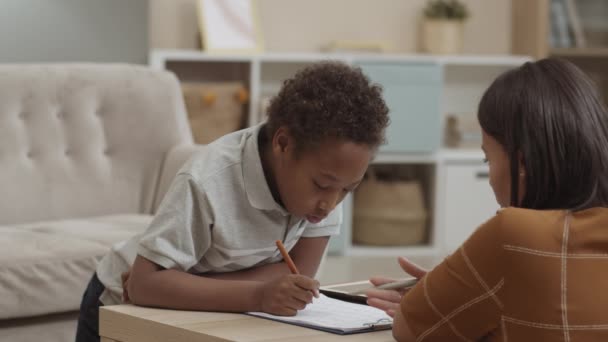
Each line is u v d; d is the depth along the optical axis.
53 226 2.93
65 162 3.24
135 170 3.32
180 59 4.58
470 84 5.42
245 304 1.50
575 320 1.20
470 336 1.26
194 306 1.52
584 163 1.24
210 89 4.56
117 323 1.51
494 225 1.23
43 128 3.21
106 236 2.73
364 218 4.91
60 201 3.19
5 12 3.95
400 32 5.24
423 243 5.06
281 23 5.07
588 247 1.21
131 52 4.26
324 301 1.60
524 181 1.28
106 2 4.18
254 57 4.68
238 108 4.65
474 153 4.96
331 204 1.50
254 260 1.68
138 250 1.56
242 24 4.78
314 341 1.33
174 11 4.83
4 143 3.13
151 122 3.36
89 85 3.31
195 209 1.57
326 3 5.12
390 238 4.89
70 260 2.54
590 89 1.29
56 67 3.32
